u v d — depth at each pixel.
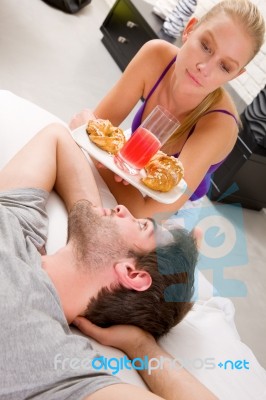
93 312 0.91
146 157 1.19
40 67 2.77
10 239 0.86
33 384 0.69
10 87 2.44
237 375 1.03
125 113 1.51
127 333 0.93
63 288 0.88
